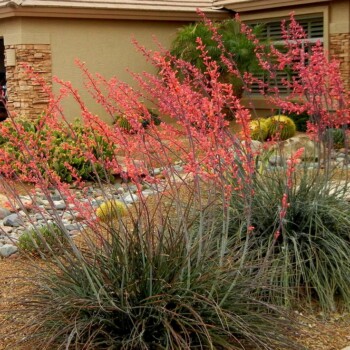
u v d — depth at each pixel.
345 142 6.07
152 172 5.32
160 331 4.18
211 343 3.83
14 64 16.75
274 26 17.81
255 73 16.02
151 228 4.52
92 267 4.42
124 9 17.12
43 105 16.67
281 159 6.09
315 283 5.23
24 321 4.55
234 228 5.49
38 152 5.09
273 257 5.24
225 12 18.30
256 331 4.27
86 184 10.27
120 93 4.96
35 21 16.59
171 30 18.16
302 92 5.89
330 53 16.09
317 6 16.23
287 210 5.53
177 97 4.36
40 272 4.76
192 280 4.28
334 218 5.52
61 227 4.49
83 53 17.12
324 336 4.74
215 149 4.67
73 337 4.16
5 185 5.00
